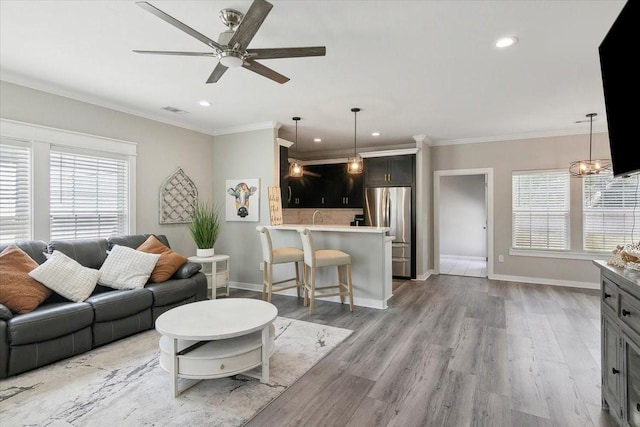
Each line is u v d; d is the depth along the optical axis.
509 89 3.61
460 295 4.93
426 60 2.92
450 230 8.59
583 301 4.56
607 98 2.00
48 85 3.54
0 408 2.12
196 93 3.79
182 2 2.12
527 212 5.72
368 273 4.41
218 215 5.59
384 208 6.26
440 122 5.00
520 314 4.03
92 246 3.65
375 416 2.07
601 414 2.08
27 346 2.55
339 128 5.42
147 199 4.62
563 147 5.43
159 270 3.79
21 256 3.01
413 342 3.20
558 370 2.64
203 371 2.25
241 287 5.42
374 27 2.40
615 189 5.13
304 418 2.05
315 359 2.84
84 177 3.95
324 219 7.63
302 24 2.36
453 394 2.31
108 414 2.07
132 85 3.55
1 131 3.24
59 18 2.30
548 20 2.30
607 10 2.19
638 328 1.62
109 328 3.09
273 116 4.73
